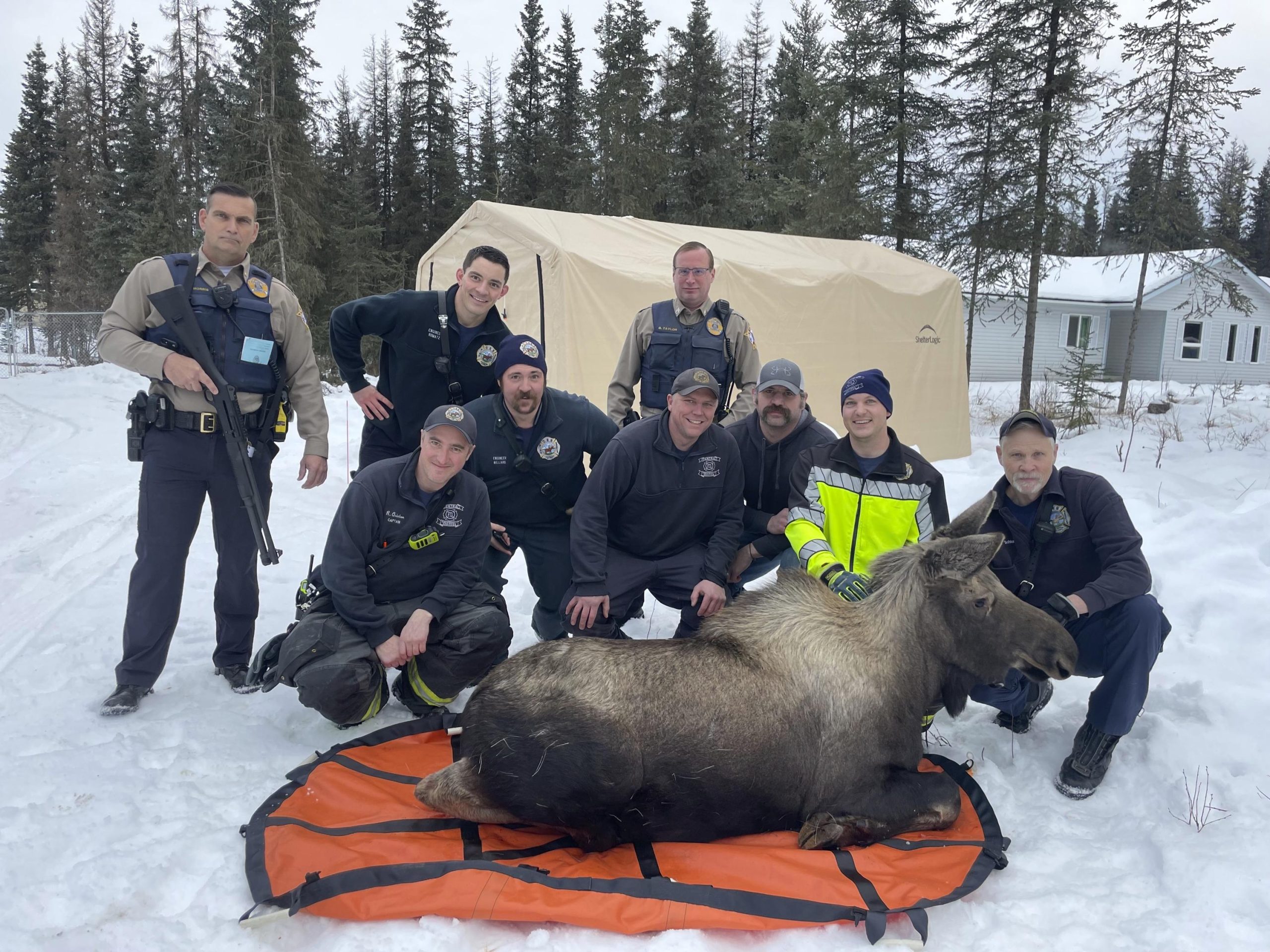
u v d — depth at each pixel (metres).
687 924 2.71
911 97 23.30
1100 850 3.34
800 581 3.58
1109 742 3.75
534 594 6.22
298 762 3.84
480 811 3.20
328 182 33.91
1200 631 5.23
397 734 3.88
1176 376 29.55
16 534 7.62
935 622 3.49
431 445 3.98
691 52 35.75
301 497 9.09
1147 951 2.74
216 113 29.19
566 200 39.19
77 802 3.38
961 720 4.53
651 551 4.88
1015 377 29.30
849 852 3.11
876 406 3.99
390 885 2.79
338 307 5.18
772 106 40.09
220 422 4.32
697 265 5.72
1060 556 4.19
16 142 45.47
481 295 4.96
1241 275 29.66
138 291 4.27
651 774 3.13
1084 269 31.81
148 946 2.63
